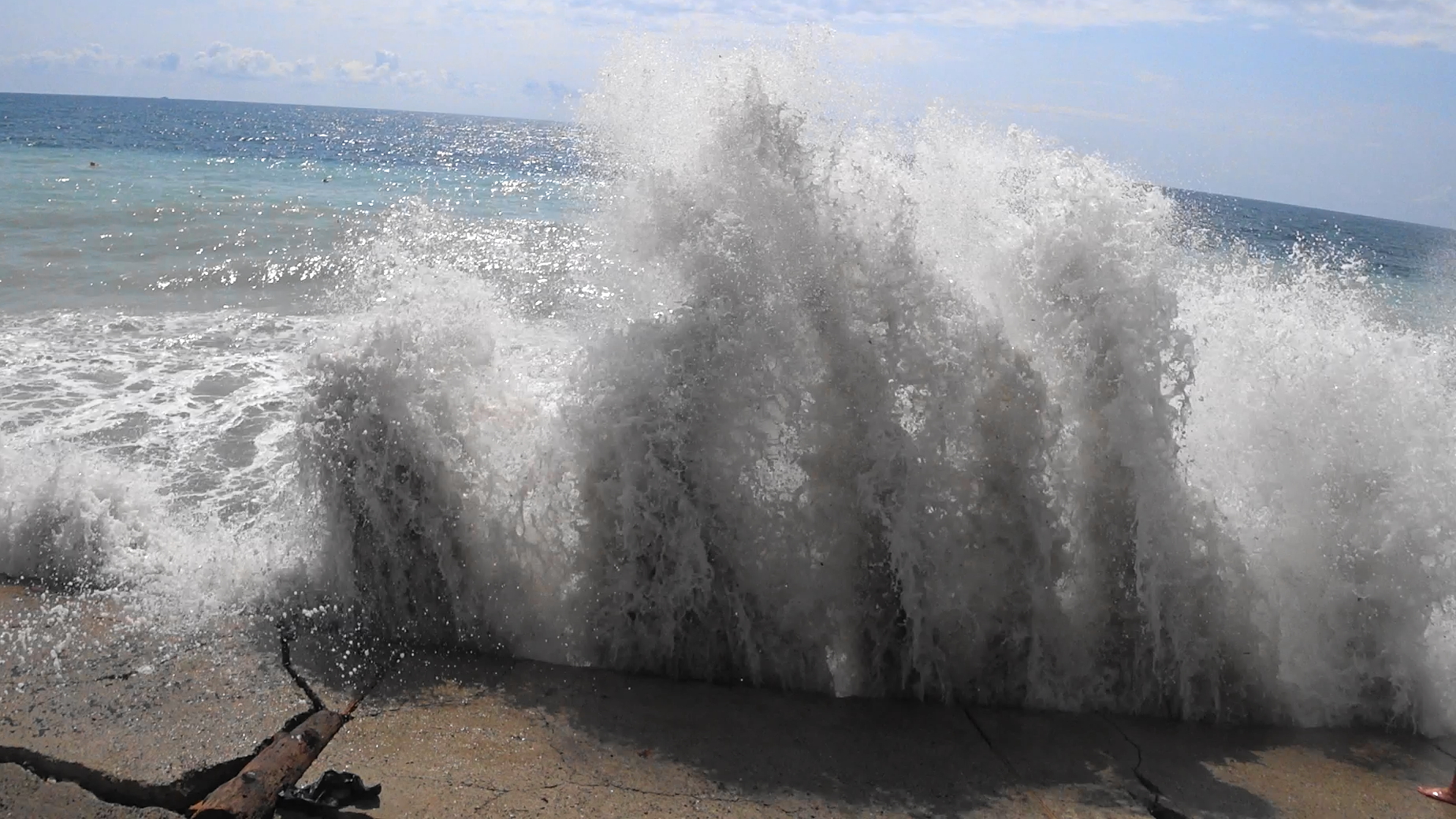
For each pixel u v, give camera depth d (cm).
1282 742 348
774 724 330
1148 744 337
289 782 271
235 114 10725
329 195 1811
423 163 2970
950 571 362
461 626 375
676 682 359
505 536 380
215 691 321
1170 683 364
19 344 728
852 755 312
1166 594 363
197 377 678
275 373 698
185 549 418
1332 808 301
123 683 322
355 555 375
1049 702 363
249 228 1335
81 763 276
